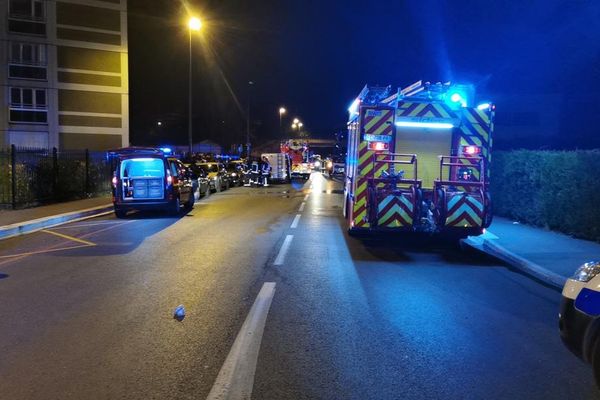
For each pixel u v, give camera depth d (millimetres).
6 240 12414
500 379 4770
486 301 7367
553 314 6789
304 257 10312
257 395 4379
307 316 6520
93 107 48375
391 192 10820
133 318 6391
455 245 11930
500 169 16531
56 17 46406
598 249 10719
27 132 46000
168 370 4863
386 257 10445
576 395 4469
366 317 6523
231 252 10797
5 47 44875
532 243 11367
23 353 5277
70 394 4383
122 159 16828
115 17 49000
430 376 4809
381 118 11289
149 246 11523
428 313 6742
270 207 20484
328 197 25578
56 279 8422
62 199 21266
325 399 4328
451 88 11258
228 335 5805
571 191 12281
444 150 11578
